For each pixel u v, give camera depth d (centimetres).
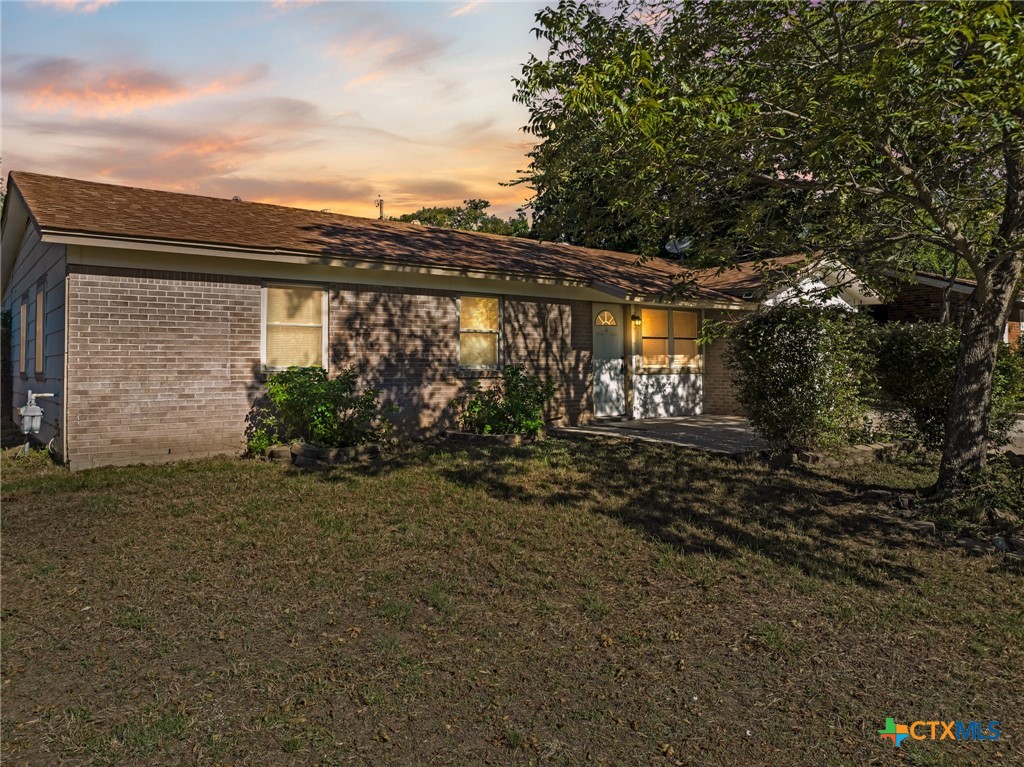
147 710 382
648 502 830
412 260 1210
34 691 402
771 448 1141
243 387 1102
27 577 576
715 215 1078
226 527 714
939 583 601
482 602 537
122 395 999
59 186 1137
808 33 811
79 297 966
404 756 347
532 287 1461
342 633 480
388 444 1176
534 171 1104
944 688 423
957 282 1661
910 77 660
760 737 369
